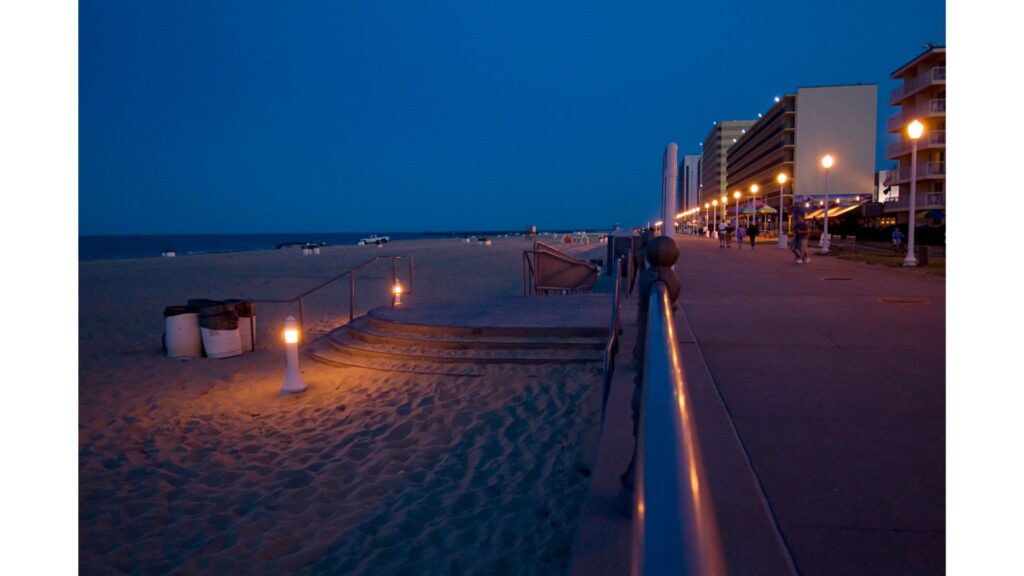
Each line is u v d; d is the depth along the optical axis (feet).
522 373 27.73
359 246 265.95
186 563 14.93
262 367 34.96
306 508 17.62
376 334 34.04
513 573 13.50
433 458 20.58
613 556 9.29
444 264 124.06
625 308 35.55
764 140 324.19
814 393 16.92
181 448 22.63
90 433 24.26
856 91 237.86
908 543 9.23
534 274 53.42
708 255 90.43
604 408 15.96
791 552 9.05
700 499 3.31
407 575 13.80
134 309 61.11
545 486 17.72
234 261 144.46
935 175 162.61
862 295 38.29
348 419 24.81
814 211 199.52
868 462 12.18
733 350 22.52
